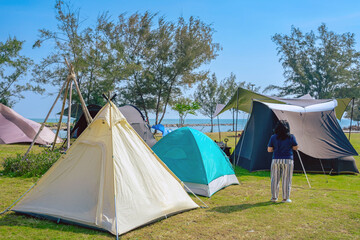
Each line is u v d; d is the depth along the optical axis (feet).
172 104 91.20
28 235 12.78
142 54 83.46
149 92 86.12
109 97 16.20
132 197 14.40
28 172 25.00
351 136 83.30
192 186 20.71
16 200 16.84
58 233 13.10
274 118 29.91
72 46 70.28
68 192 14.84
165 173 16.99
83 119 43.78
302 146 28.02
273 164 18.75
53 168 15.66
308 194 20.97
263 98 31.53
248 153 32.37
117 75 74.43
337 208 17.47
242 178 26.81
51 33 68.44
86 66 69.15
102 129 15.78
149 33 82.33
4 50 74.43
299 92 142.41
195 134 22.98
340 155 28.07
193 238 12.94
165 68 85.10
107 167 14.69
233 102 36.06
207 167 21.29
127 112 43.37
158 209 15.11
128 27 81.66
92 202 14.17
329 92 135.03
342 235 13.35
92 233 13.21
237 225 14.58
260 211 16.84
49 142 47.60
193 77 86.17
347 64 136.26
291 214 16.31
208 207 17.62
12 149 39.86
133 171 15.19
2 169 27.27
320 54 138.21
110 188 14.17
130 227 13.52
